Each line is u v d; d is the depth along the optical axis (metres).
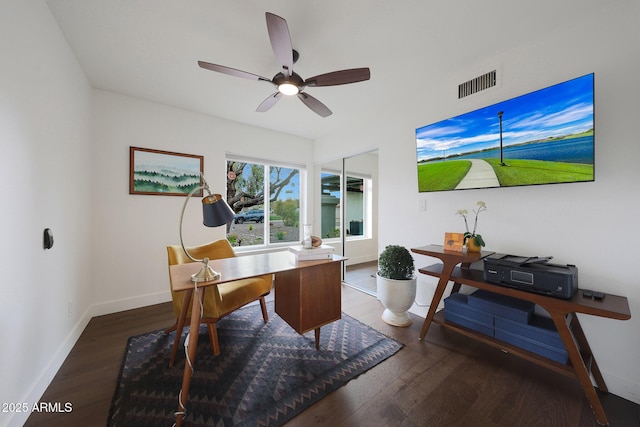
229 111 2.94
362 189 4.52
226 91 2.46
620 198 1.41
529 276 1.45
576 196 1.57
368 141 3.05
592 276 1.51
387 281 2.20
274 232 3.82
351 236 4.45
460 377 1.57
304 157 3.99
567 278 1.32
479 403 1.36
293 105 2.77
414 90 2.44
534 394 1.42
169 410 1.30
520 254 1.80
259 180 3.68
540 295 1.41
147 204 2.68
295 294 1.74
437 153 2.17
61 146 1.69
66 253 1.78
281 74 1.67
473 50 1.84
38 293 1.37
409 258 2.26
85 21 1.54
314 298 1.75
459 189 2.03
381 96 2.56
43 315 1.42
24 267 1.23
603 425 1.22
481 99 1.98
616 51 1.41
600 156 1.47
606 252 1.46
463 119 1.98
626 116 1.39
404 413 1.30
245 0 1.38
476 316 1.78
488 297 1.81
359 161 4.41
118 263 2.54
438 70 2.10
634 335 1.38
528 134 1.65
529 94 1.63
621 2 1.39
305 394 1.42
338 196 4.36
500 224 1.91
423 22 1.55
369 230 4.63
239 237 3.54
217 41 1.73
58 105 1.63
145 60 1.96
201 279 1.39
